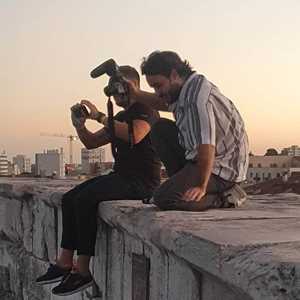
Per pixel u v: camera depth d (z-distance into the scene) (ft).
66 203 15.39
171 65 13.01
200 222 10.70
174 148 13.74
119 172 15.34
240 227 9.98
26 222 22.85
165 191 12.48
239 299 7.97
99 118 16.22
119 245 13.83
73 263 15.84
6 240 25.91
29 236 22.49
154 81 13.19
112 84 15.26
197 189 12.39
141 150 15.20
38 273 21.38
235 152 13.20
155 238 10.52
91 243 14.98
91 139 16.70
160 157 14.12
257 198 19.08
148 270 11.84
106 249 14.83
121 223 12.78
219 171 13.01
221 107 12.89
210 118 12.41
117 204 13.66
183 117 12.79
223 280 7.95
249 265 7.27
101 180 15.17
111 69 15.47
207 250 8.39
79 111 16.34
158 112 15.61
